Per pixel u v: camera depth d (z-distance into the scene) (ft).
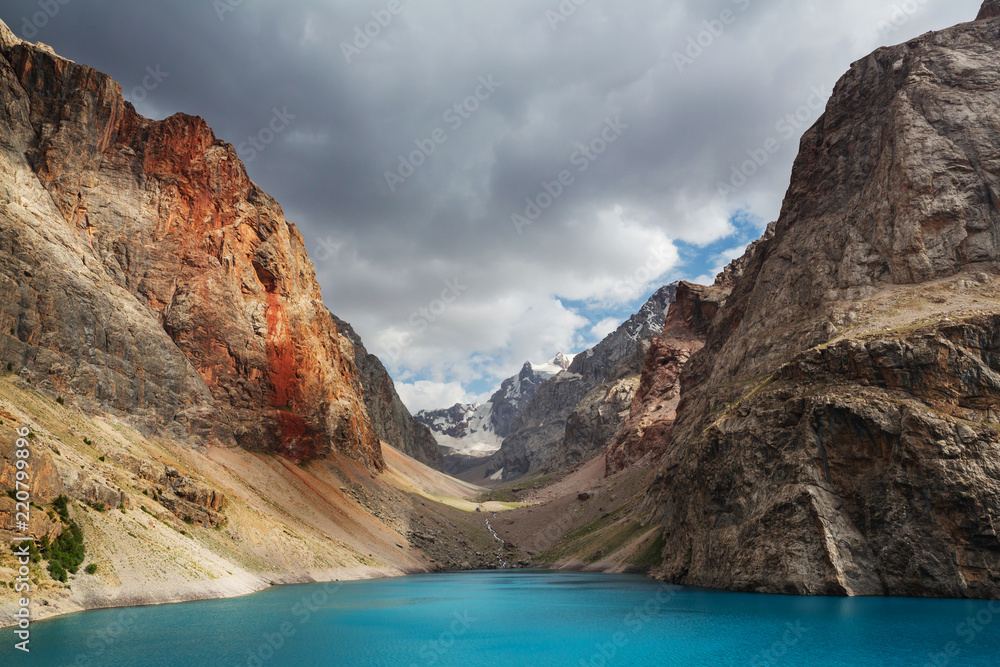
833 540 249.55
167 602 214.28
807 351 306.14
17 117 371.97
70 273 336.08
